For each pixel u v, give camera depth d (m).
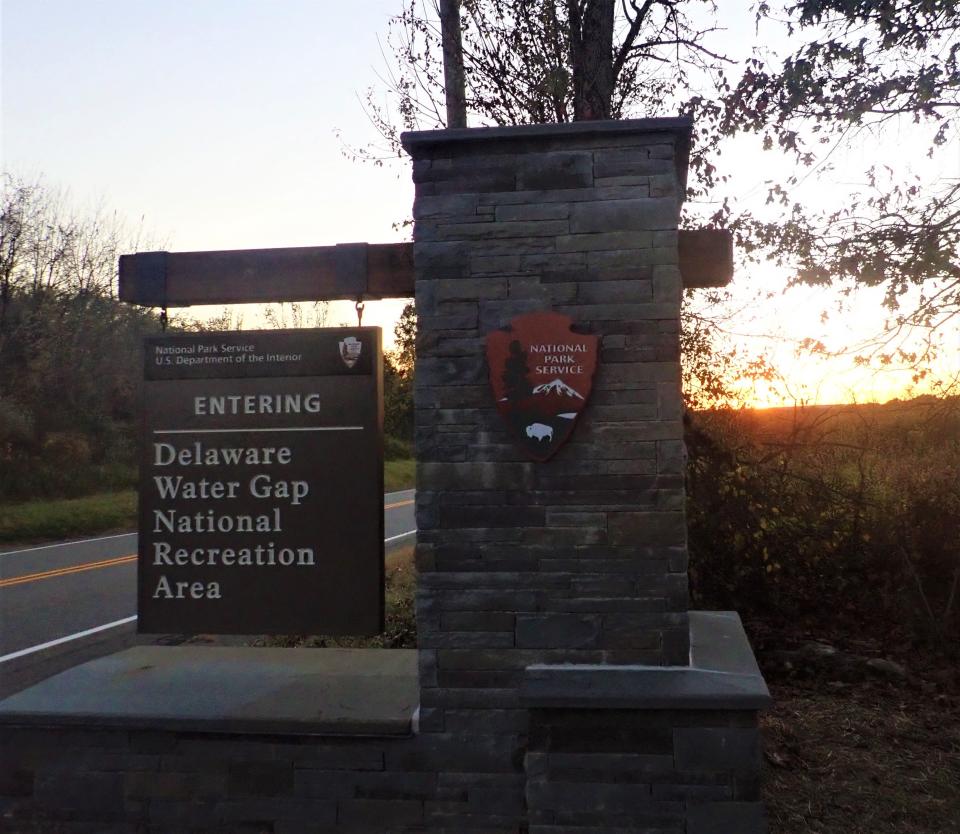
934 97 7.59
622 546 3.69
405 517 20.91
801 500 8.08
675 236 3.71
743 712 3.48
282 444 4.22
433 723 3.75
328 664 4.63
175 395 4.29
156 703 3.97
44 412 26.67
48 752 3.91
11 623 9.41
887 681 6.32
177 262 4.19
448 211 3.82
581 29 8.34
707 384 8.22
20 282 26.97
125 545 16.69
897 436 8.35
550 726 3.57
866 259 7.80
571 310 3.74
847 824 4.04
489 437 3.76
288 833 3.79
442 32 7.57
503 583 3.74
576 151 3.77
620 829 3.52
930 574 7.65
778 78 7.95
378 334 4.20
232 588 4.23
